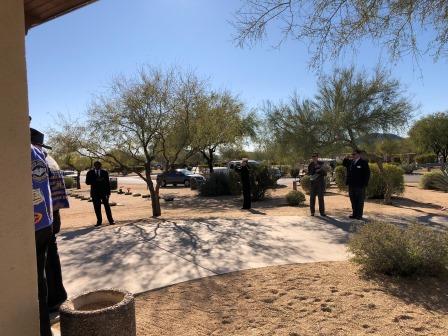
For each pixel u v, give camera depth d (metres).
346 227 9.25
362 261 5.70
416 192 19.23
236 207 16.80
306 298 4.67
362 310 4.33
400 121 17.28
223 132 16.20
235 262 6.25
